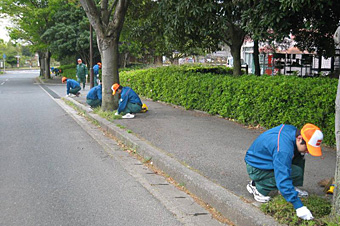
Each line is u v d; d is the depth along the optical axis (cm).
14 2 2995
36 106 1469
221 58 3359
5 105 1504
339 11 1014
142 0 1345
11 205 453
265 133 389
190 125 902
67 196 485
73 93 1709
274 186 392
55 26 2983
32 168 613
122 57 3312
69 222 405
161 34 1388
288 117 746
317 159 589
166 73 1358
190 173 523
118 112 1029
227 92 951
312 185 468
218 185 473
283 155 353
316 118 680
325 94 662
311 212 360
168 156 621
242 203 407
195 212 435
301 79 816
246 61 2781
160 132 824
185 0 1021
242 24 1040
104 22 1098
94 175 578
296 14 957
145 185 531
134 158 683
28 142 812
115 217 420
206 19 1085
